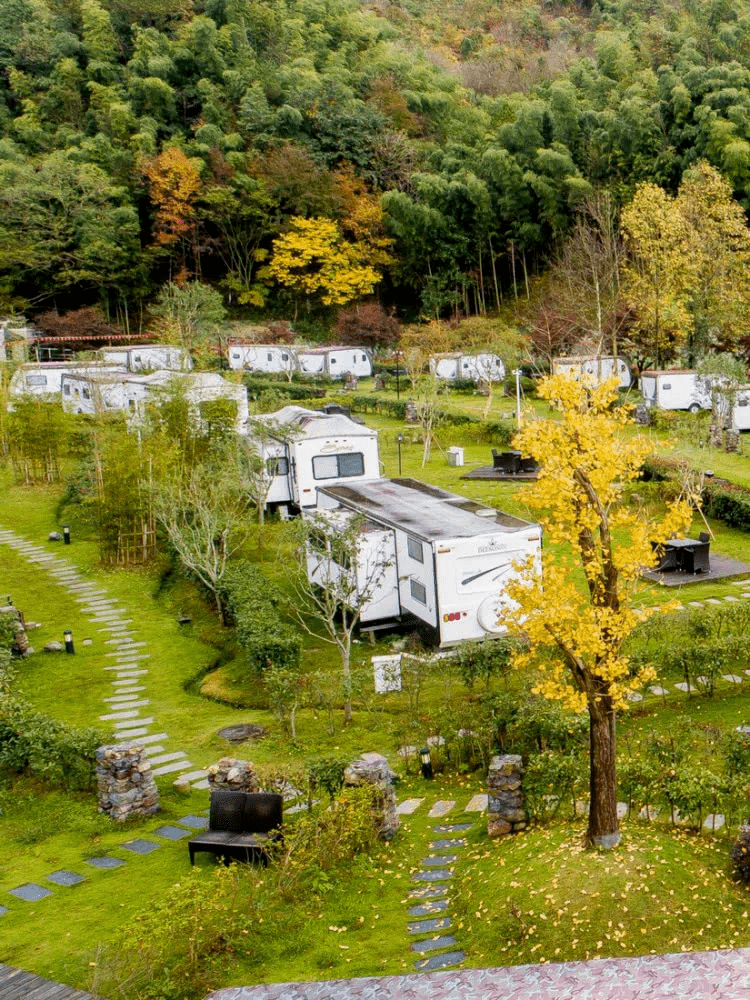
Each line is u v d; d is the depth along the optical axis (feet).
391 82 349.61
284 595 80.12
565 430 36.68
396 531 71.67
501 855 38.29
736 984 26.35
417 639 70.79
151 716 63.36
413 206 274.36
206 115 315.99
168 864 41.06
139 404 121.80
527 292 261.85
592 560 36.45
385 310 289.74
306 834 39.45
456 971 29.37
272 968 31.78
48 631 81.00
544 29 483.51
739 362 145.89
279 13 387.55
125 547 98.17
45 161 279.49
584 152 266.77
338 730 58.70
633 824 39.73
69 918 36.14
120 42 357.20
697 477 100.07
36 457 128.47
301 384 205.26
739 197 229.25
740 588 79.66
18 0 359.66
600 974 27.94
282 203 299.38
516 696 54.49
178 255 293.23
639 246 181.78
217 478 94.58
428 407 142.41
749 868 34.40
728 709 55.57
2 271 265.95
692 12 338.75
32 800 49.78
